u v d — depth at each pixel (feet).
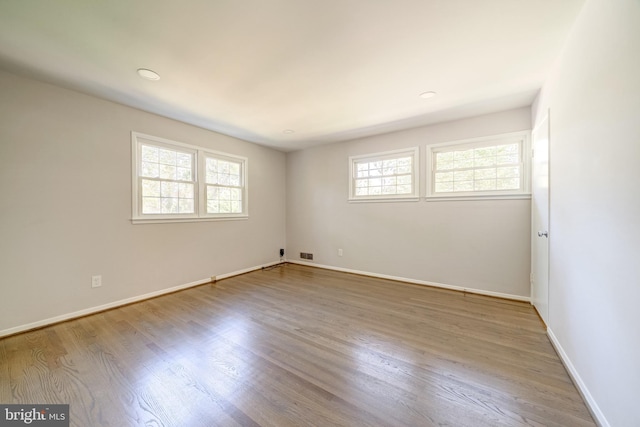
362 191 14.55
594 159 4.72
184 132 11.78
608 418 4.10
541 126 8.24
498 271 10.60
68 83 8.07
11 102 7.45
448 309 9.31
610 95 4.18
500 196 10.48
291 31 5.73
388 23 5.49
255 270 15.44
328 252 15.75
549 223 7.34
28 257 7.76
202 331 7.66
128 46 6.25
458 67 7.26
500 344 6.87
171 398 4.93
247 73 7.52
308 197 16.60
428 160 12.16
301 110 10.32
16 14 5.14
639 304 3.44
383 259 13.62
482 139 10.84
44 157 8.02
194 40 6.02
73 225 8.61
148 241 10.55
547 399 4.87
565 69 6.16
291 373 5.68
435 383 5.33
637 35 3.49
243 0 4.83
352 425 4.30
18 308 7.59
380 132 13.28
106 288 9.35
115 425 4.33
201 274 12.56
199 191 12.42
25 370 5.78
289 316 8.75
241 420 4.41
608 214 4.23
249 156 15.14
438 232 11.96
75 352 6.53
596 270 4.60
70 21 5.37
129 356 6.34
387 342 7.00
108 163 9.39
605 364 4.25
